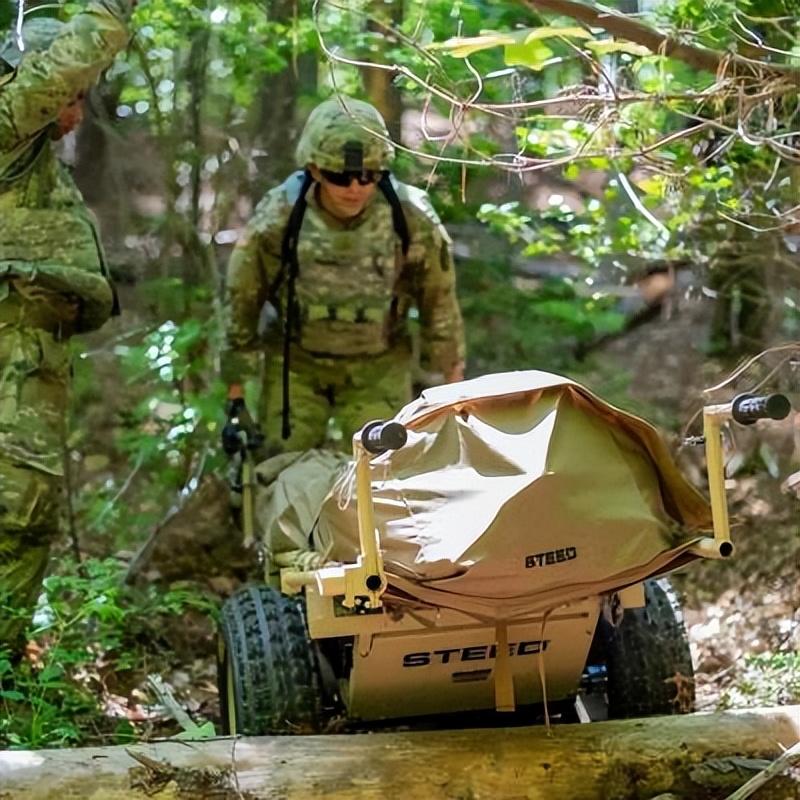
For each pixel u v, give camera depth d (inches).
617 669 228.4
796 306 380.2
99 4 268.5
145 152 463.5
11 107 264.8
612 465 190.4
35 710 248.1
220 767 195.8
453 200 410.3
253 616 225.1
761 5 271.1
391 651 208.2
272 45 402.0
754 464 368.5
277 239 288.5
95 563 303.3
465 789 198.1
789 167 313.0
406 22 353.4
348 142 274.7
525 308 427.5
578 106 283.6
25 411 276.5
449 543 184.7
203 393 390.6
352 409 296.0
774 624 311.6
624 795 200.7
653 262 426.3
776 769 191.0
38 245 278.8
